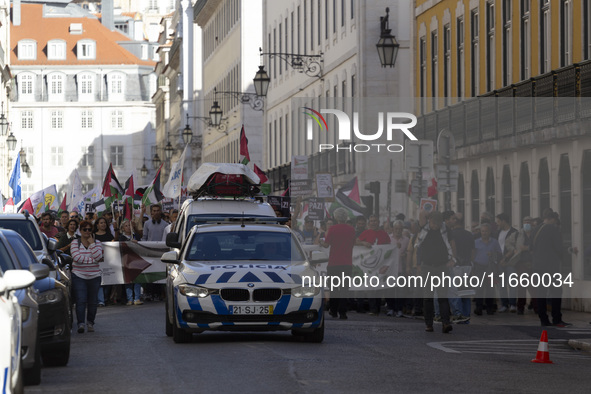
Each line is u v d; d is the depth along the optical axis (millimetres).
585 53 35438
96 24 181125
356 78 56594
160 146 163750
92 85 175375
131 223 44625
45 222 37312
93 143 174875
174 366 18391
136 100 176000
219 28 110562
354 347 22266
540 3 39156
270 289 22000
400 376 17500
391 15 55438
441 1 49594
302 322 22094
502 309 34250
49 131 174625
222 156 108250
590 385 17266
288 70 74812
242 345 21969
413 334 26188
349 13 58500
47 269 16875
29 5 180375
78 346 22891
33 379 16344
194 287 22016
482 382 17125
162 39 174375
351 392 15375
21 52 175750
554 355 22125
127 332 26484
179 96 140125
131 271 39156
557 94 35656
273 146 80250
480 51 45094
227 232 23906
